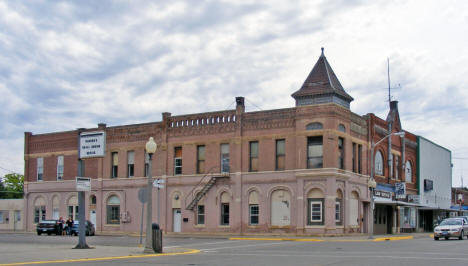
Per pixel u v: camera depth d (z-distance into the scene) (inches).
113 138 2244.1
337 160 1784.0
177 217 2049.7
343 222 1807.3
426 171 2684.5
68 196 2337.6
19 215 2527.1
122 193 2190.0
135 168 2171.5
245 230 1894.7
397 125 2348.7
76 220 2204.7
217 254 997.8
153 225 1043.3
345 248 1144.2
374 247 1163.3
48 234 2076.8
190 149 2043.6
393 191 2244.1
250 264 777.6
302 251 1061.8
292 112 1849.2
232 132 1959.9
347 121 1867.6
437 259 826.8
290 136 1850.4
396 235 1982.0
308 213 1787.6
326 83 1806.1
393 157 2295.8
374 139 2080.5
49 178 2412.6
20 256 902.4
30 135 2500.0
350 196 1881.2
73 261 839.7
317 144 1800.0
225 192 1959.9
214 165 1984.5
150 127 2149.4
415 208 2576.3
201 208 2007.9
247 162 1921.8
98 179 2256.4
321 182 1771.7
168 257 925.2
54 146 2415.1
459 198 3090.6
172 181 2066.9
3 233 2246.6
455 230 1525.6
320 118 1786.4
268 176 1873.8
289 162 1841.8
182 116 2071.9
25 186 2479.1
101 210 2239.2
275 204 1859.0
